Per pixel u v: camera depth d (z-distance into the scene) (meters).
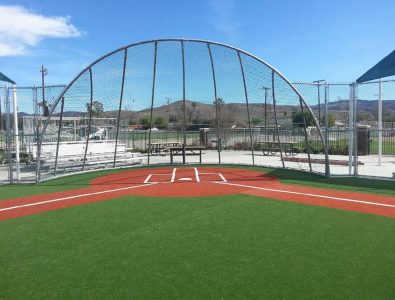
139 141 26.23
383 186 10.17
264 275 4.35
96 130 22.84
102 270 4.61
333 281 4.16
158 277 4.36
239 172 13.59
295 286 4.05
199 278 4.30
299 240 5.61
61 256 5.14
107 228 6.50
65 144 16.08
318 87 12.96
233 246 5.39
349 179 11.50
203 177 12.46
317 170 13.80
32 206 8.51
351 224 6.45
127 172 14.12
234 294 3.89
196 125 19.00
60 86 12.50
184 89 15.49
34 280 4.36
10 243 5.77
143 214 7.47
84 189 10.65
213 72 15.25
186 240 5.72
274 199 8.70
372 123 21.66
